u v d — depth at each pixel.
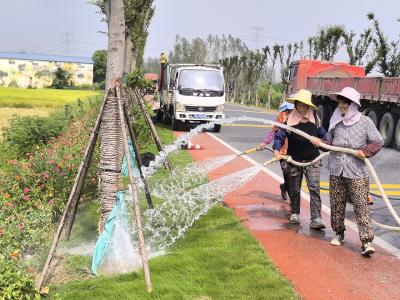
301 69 22.48
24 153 13.36
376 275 5.06
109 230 5.29
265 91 50.94
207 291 4.53
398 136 15.25
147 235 6.12
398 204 8.34
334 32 34.44
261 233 6.30
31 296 4.63
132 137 6.45
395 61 27.95
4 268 4.64
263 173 10.20
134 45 17.62
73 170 7.33
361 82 17.27
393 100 14.89
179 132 18.41
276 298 4.39
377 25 28.06
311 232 6.40
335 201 5.78
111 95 5.41
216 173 10.08
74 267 5.40
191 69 19.08
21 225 5.77
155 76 35.59
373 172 5.49
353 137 5.51
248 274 4.88
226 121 6.22
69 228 6.07
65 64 92.75
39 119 14.48
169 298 4.41
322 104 20.81
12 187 7.21
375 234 6.53
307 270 5.14
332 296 4.55
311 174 6.36
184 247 5.72
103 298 4.47
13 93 48.53
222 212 6.98
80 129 12.05
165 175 9.41
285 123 6.70
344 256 5.57
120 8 5.47
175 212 6.95
